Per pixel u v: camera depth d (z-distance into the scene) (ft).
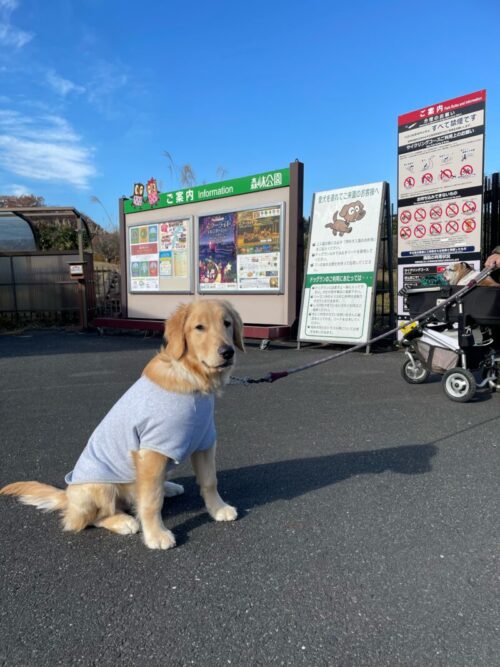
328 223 16.84
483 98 14.43
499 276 9.97
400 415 9.11
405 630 3.63
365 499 5.77
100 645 3.53
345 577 4.30
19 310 27.37
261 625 3.71
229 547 4.84
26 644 3.56
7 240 29.68
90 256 26.40
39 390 11.62
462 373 9.84
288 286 17.75
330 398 10.42
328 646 3.48
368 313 15.80
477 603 3.91
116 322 21.77
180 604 3.98
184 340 4.94
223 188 19.10
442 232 15.71
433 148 15.65
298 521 5.31
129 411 4.85
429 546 4.75
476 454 7.08
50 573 4.45
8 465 7.04
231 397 10.62
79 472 5.09
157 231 21.71
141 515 4.90
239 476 6.52
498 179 15.85
